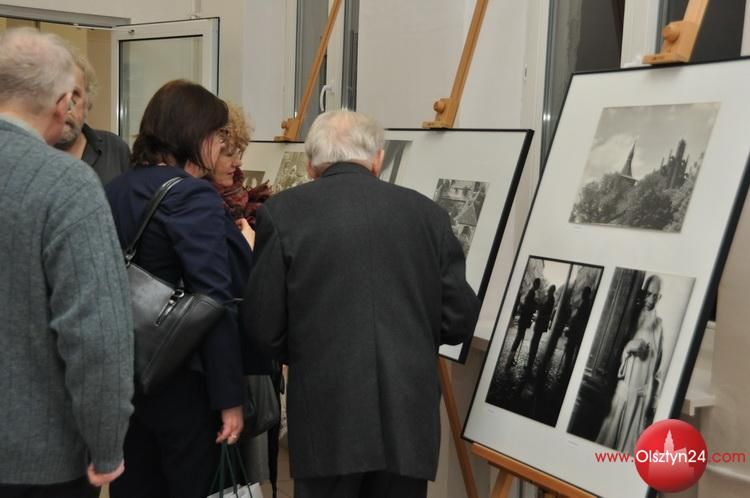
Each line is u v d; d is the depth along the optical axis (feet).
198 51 14.74
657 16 7.64
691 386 6.09
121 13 16.01
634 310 5.34
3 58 4.34
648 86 5.67
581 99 6.17
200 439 6.09
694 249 5.08
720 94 5.17
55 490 4.50
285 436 11.80
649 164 5.49
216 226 5.90
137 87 15.56
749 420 5.63
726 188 4.99
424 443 5.61
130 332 4.41
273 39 15.05
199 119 6.22
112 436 4.39
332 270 5.58
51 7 15.35
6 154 4.21
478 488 8.91
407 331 5.66
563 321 5.84
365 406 5.49
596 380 5.47
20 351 4.24
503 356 6.28
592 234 5.80
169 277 5.90
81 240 4.19
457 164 7.48
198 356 5.89
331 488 5.73
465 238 7.15
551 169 6.26
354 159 6.00
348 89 13.15
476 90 9.09
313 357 5.61
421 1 9.76
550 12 8.86
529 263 6.26
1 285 4.18
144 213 5.80
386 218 5.70
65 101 4.56
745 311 5.63
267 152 10.85
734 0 6.84
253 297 5.79
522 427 5.92
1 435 4.20
